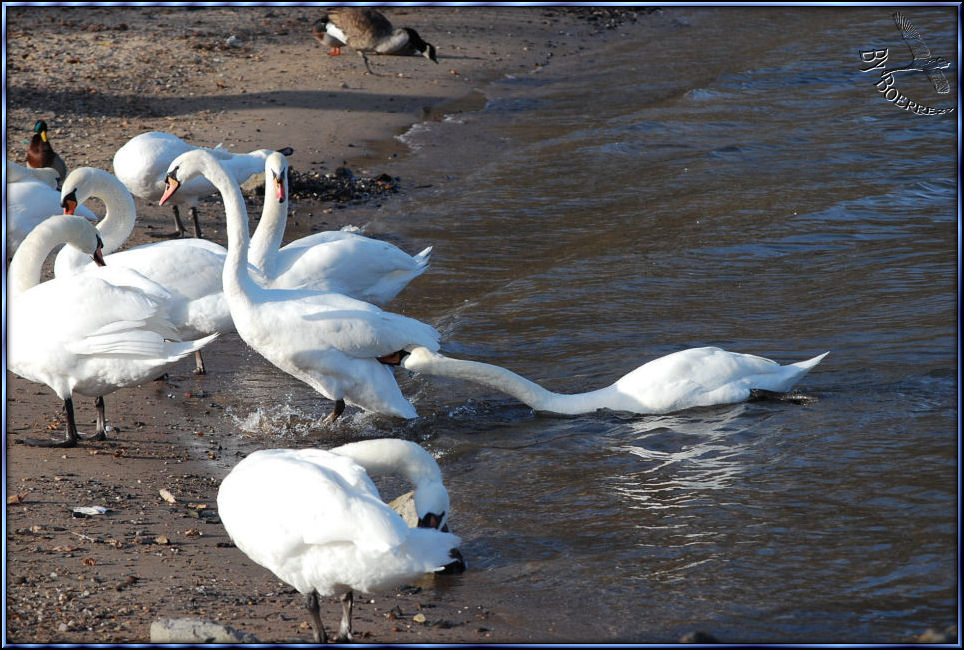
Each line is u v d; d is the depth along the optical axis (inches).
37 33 1215.6
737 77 1161.4
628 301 562.3
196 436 425.1
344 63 1210.0
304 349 420.8
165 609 283.4
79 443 409.1
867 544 320.8
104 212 729.0
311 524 247.1
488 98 1107.9
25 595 286.4
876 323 511.2
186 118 954.7
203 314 463.2
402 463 299.4
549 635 277.0
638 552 325.1
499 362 491.2
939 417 406.6
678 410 433.1
